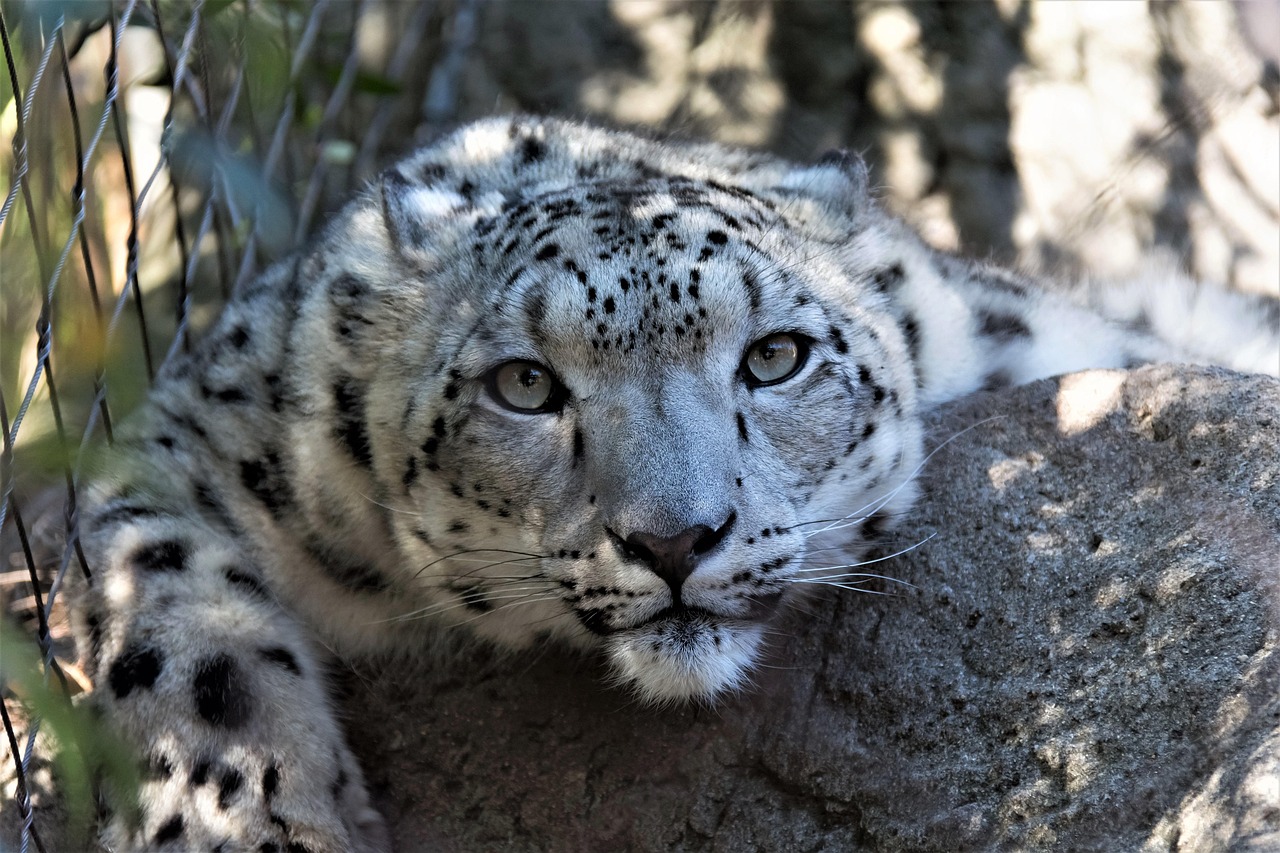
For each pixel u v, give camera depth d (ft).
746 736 24.93
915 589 25.21
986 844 21.85
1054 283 39.52
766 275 24.12
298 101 40.01
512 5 54.13
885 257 27.71
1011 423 26.66
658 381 23.04
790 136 53.78
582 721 25.85
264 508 26.76
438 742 26.30
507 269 24.57
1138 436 25.20
